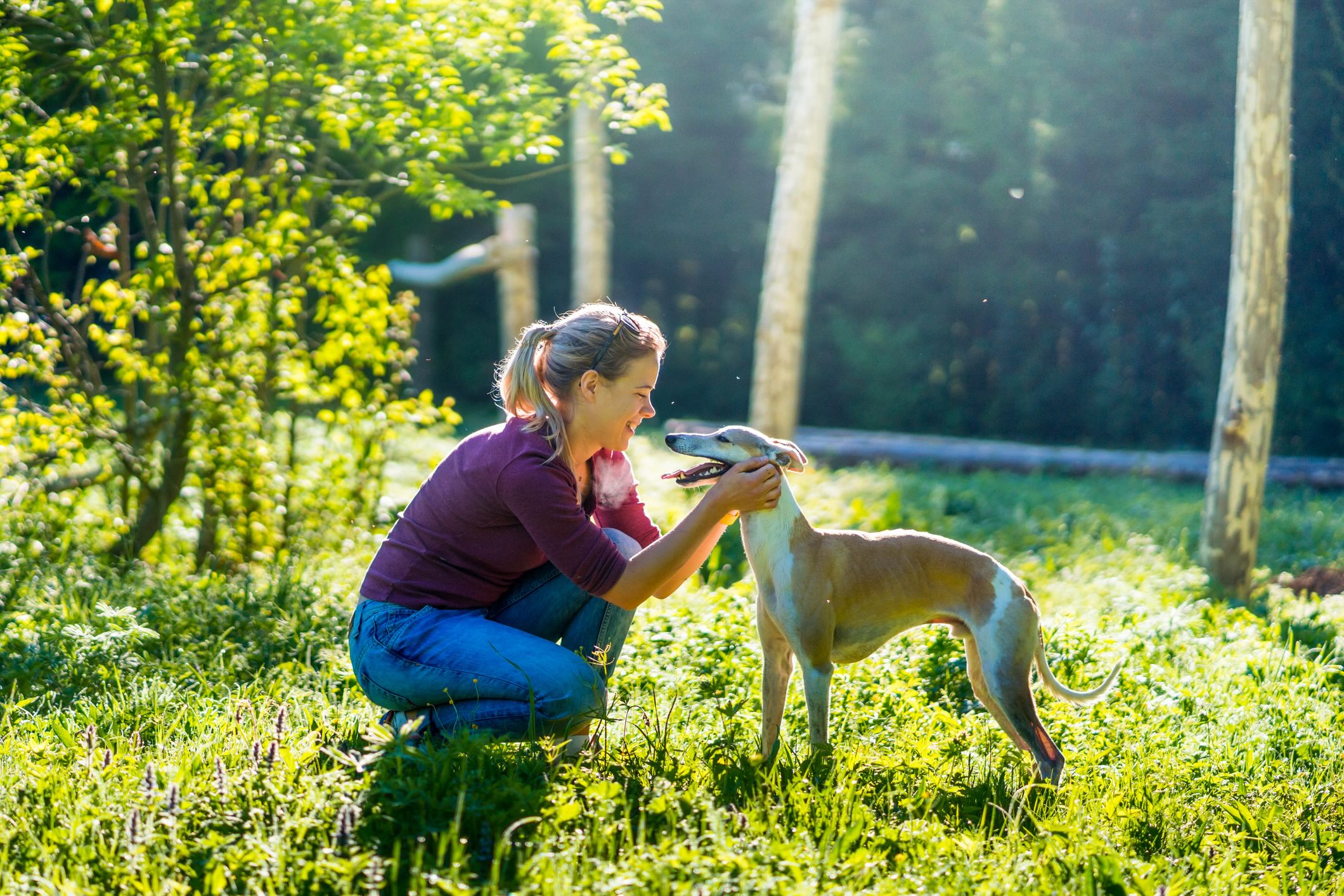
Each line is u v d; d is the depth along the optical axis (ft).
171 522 26.17
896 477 51.13
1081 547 32.86
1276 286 27.86
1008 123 83.05
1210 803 12.64
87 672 15.28
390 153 24.97
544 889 8.98
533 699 11.49
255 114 23.91
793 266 45.27
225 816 9.89
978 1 85.81
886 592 13.62
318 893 9.04
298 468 26.50
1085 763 13.56
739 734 13.62
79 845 9.67
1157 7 77.41
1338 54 53.52
